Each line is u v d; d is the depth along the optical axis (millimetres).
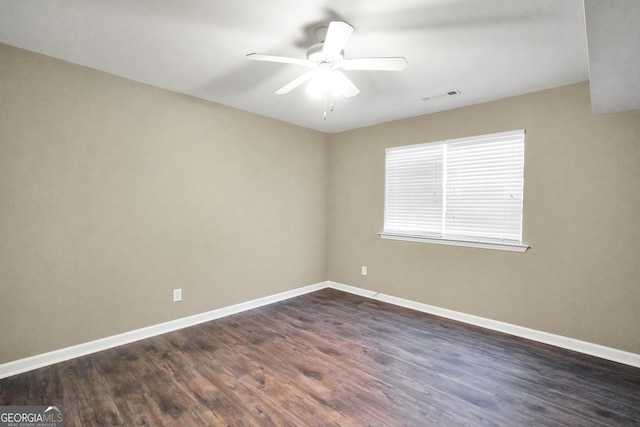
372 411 1848
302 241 4242
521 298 2918
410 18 1771
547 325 2779
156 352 2553
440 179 3475
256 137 3660
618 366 2367
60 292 2369
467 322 3244
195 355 2510
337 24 1486
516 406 1898
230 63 2383
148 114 2803
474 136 3199
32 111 2229
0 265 2121
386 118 3771
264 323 3203
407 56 2209
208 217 3254
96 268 2539
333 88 2193
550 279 2762
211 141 3254
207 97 3131
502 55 2189
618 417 1804
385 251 3949
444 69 2412
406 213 3773
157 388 2055
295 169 4117
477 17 1761
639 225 2373
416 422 1757
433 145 3512
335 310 3609
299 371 2283
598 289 2535
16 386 2043
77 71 2412
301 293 4242
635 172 2387
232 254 3473
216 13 1752
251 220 3645
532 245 2852
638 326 2377
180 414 1807
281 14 1753
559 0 1604
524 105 2889
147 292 2836
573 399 1967
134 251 2746
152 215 2852
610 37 1519
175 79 2689
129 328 2727
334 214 4516
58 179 2348
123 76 2633
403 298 3771
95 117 2508
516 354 2555
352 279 4316
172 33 1971
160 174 2893
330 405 1898
